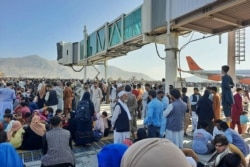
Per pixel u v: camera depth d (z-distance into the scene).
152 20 9.80
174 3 8.37
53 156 4.23
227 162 3.87
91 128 7.54
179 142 5.95
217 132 6.00
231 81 7.33
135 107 7.98
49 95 10.33
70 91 11.12
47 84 10.80
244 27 8.45
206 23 8.59
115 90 11.88
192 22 8.54
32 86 21.28
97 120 8.37
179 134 5.94
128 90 7.95
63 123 7.65
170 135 5.91
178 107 5.90
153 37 10.32
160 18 9.26
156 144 0.87
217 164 4.04
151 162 0.82
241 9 7.12
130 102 7.86
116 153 2.69
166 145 0.87
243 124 8.72
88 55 21.47
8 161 3.28
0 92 9.59
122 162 0.90
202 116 7.31
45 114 8.56
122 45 13.85
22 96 12.50
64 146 4.34
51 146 4.28
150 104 6.44
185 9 7.78
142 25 10.44
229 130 5.86
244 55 11.81
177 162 0.82
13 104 10.37
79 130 7.34
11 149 3.43
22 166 3.48
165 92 9.63
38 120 7.02
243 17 7.97
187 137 8.45
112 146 2.78
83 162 6.00
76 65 26.75
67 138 4.45
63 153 4.27
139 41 12.73
